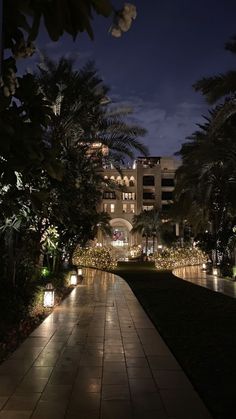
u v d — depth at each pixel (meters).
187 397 6.34
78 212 19.28
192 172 29.83
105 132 23.05
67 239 21.41
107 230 50.25
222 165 26.80
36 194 3.13
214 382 6.87
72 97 18.56
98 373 7.58
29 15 2.07
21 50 2.44
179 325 12.19
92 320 13.35
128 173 99.06
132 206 98.69
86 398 6.27
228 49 19.73
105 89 20.42
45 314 14.16
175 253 52.31
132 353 9.10
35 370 7.73
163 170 100.12
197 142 33.50
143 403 6.08
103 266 46.91
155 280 30.62
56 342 10.12
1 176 2.69
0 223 10.41
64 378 7.25
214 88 20.02
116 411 5.77
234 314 14.28
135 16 2.07
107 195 98.25
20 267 13.99
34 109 2.80
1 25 2.04
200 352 8.93
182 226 57.78
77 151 19.22
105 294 21.16
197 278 33.00
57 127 18.31
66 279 22.67
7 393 6.47
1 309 10.77
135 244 90.62
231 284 27.23
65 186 14.98
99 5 2.04
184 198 36.00
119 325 12.48
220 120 20.81
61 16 2.05
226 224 35.38
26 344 9.89
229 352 8.91
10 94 2.48
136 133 23.27
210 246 38.03
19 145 2.58
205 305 16.62
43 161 2.82
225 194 29.66
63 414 5.64
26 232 14.30
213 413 5.59
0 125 2.38
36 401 6.13
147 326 12.33
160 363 8.29
